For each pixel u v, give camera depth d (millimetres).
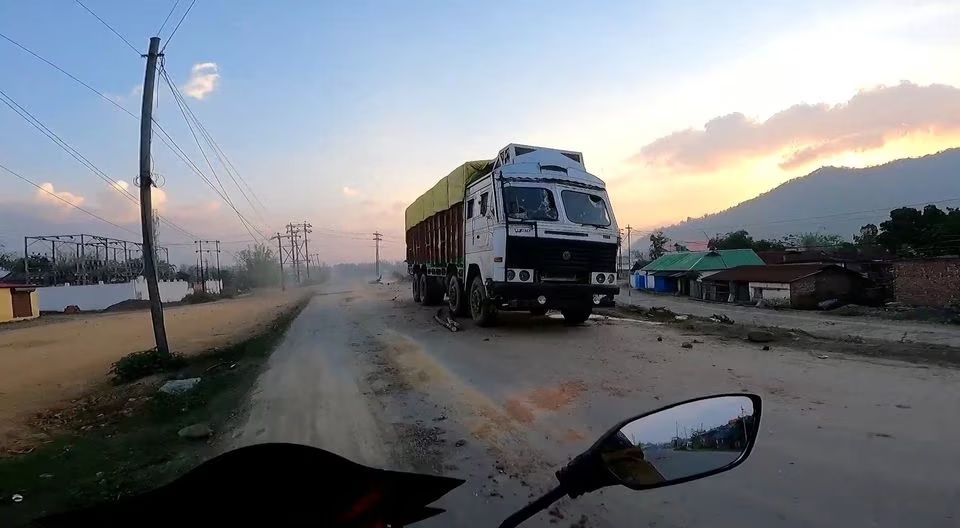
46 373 11328
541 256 11742
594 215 12617
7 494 4289
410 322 15531
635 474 1697
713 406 1855
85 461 5141
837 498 3725
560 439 5141
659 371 7715
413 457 4809
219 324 21172
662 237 89312
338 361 9734
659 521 3490
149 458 5180
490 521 3559
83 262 53594
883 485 3891
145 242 11062
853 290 36500
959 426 5066
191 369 10266
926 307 28109
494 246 12094
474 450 4934
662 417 1776
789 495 3787
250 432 5824
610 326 13148
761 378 7168
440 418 5957
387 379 7996
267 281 86188
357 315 19328
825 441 4785
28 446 5848
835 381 6941
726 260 55562
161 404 7230
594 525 3471
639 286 69938
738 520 3469
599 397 6453
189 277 67062
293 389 7676
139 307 43594
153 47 11688
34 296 36562
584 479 1686
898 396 6176
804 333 12305
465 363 8875
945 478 3961
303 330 15641
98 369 11680
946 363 7945
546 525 3486
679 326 12992
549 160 13094
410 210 23703
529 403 6348
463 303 15000
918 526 3324
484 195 13078
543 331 12273
